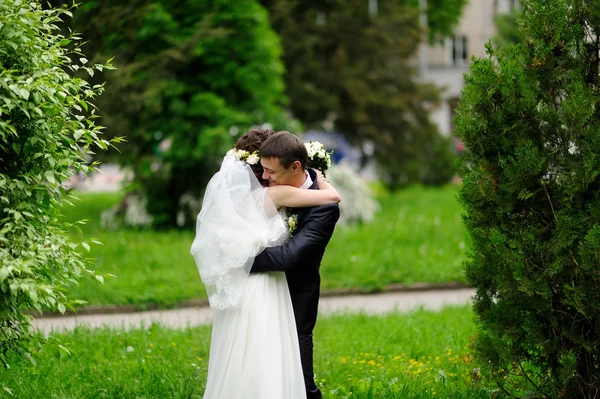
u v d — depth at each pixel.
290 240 4.92
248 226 4.84
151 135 17.98
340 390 6.60
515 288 5.35
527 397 5.89
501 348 5.50
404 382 6.63
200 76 18.64
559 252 5.27
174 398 6.23
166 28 17.17
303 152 5.02
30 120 5.19
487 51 5.73
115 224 18.81
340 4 29.80
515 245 5.34
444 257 14.40
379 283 13.04
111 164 17.95
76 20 12.95
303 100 28.05
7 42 5.00
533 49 5.58
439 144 33.81
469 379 6.85
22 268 4.73
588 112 5.19
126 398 6.33
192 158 18.31
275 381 4.78
